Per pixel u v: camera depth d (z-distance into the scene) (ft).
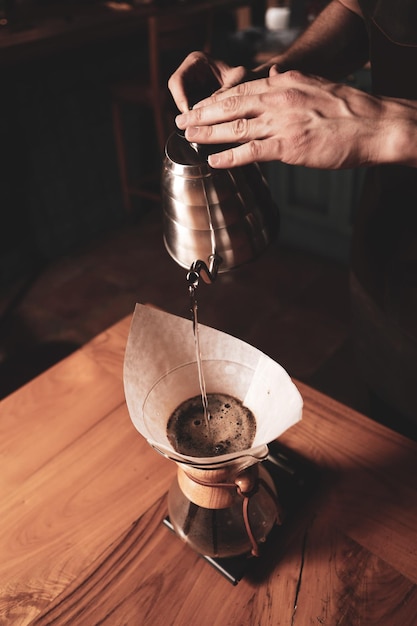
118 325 2.97
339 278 6.36
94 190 7.36
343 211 6.23
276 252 6.93
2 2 6.98
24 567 1.90
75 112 6.74
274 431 1.56
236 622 1.72
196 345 1.77
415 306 2.60
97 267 6.85
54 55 6.14
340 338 5.45
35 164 6.55
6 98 6.02
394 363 2.92
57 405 2.51
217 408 1.88
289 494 2.05
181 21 6.02
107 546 1.95
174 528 1.90
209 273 1.66
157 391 1.85
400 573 1.82
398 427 3.33
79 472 2.21
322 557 1.88
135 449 2.29
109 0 7.97
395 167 2.48
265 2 9.77
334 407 2.39
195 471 1.65
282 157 1.55
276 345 5.42
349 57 2.80
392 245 2.67
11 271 6.70
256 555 1.76
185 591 1.81
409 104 1.60
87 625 1.73
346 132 1.54
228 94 1.69
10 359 5.38
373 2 2.24
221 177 1.63
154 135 8.02
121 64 7.09
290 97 1.55
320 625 1.70
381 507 2.02
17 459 2.27
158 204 8.25
